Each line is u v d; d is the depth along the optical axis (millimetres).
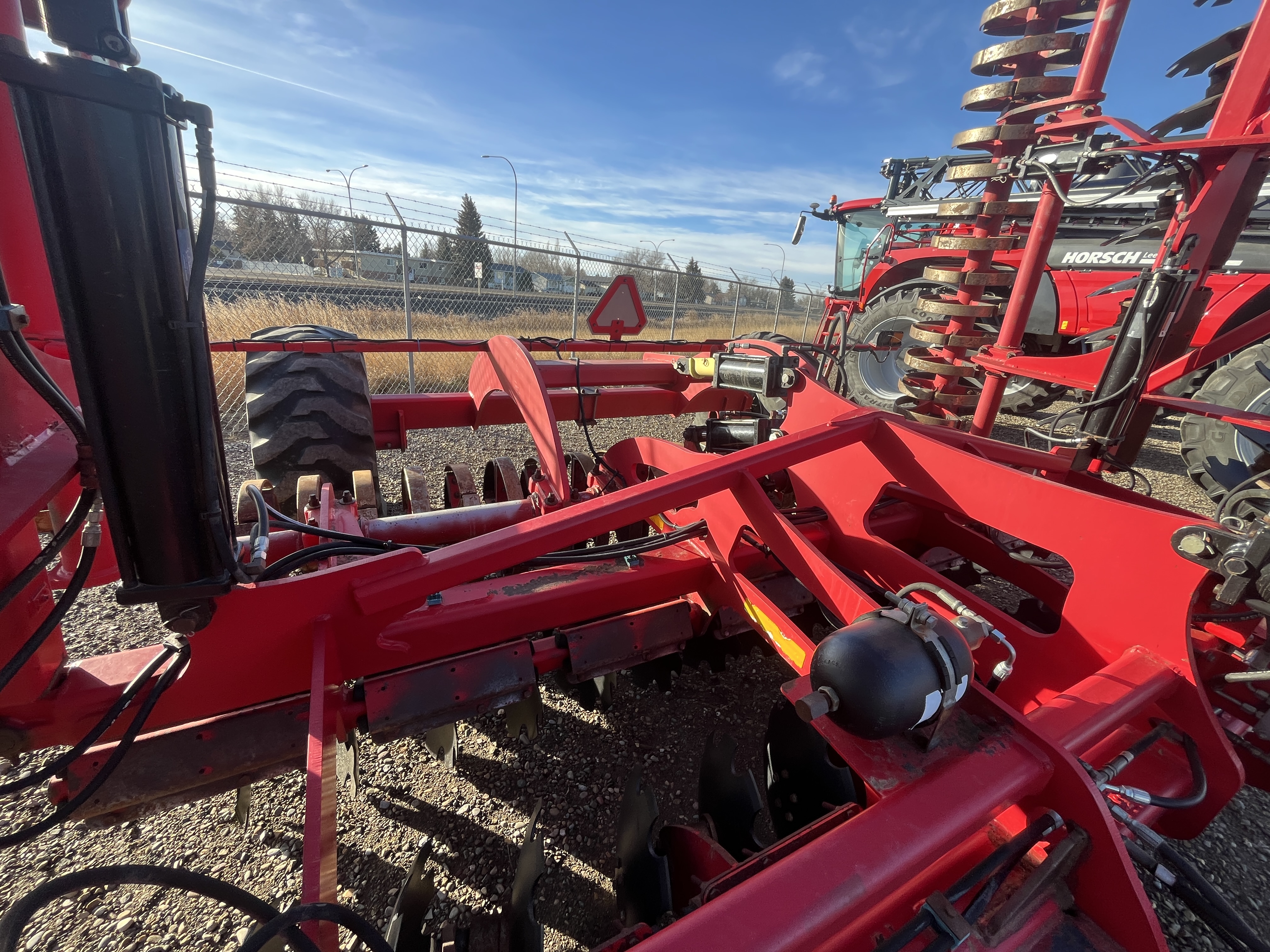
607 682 1981
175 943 1479
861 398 6707
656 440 2463
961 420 3949
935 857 928
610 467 2688
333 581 1281
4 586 1074
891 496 2602
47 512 1521
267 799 1896
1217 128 2586
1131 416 2383
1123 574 1498
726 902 830
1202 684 1716
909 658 1000
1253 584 1290
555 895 1661
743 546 1953
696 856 1326
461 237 7738
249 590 1215
